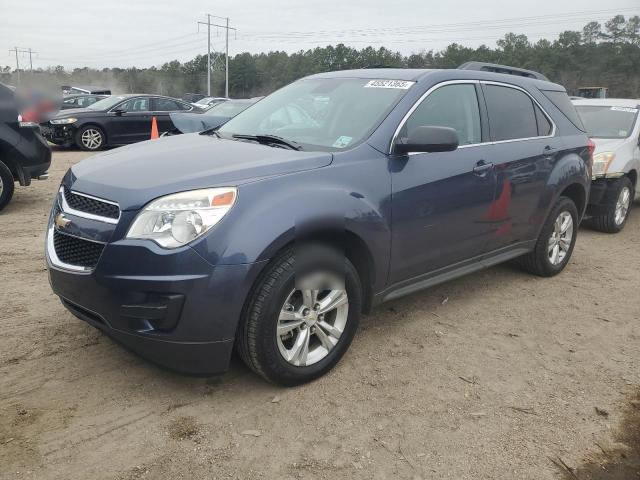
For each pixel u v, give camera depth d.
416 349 3.92
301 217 3.10
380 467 2.73
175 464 2.68
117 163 3.43
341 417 3.10
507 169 4.51
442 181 3.93
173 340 2.92
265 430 2.96
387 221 3.58
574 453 2.89
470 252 4.38
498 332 4.27
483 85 4.57
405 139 3.74
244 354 3.16
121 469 2.63
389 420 3.09
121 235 2.92
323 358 3.43
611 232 7.67
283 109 4.36
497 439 2.97
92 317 3.14
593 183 7.33
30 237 6.28
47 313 4.21
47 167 7.77
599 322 4.55
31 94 7.54
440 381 3.52
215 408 3.13
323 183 3.30
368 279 3.65
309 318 3.31
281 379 3.25
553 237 5.41
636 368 3.80
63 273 3.12
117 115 14.91
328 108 4.10
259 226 2.97
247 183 3.06
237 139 4.02
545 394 3.43
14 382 3.28
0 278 4.91
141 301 2.88
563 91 5.66
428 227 3.88
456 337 4.14
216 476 2.62
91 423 2.95
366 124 3.79
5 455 2.67
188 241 2.86
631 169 7.55
